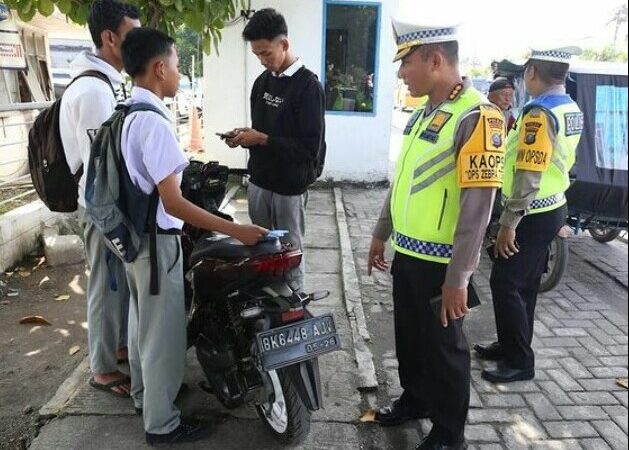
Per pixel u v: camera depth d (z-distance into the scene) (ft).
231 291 8.04
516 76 18.15
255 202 11.13
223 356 8.20
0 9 19.67
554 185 9.69
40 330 12.09
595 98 16.01
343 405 9.26
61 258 15.61
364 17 24.45
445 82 6.97
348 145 26.03
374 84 25.29
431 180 7.06
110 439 8.32
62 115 8.36
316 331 7.59
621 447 8.57
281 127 10.28
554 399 9.80
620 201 15.24
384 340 11.93
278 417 8.29
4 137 20.81
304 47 24.66
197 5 11.62
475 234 6.70
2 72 22.66
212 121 25.20
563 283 15.89
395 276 8.15
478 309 13.82
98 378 9.50
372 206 23.26
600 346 11.97
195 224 7.20
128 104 7.11
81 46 51.62
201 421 8.67
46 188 8.72
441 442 7.97
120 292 9.18
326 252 17.38
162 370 7.88
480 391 9.99
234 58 24.40
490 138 6.53
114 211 7.08
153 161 6.81
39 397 9.62
